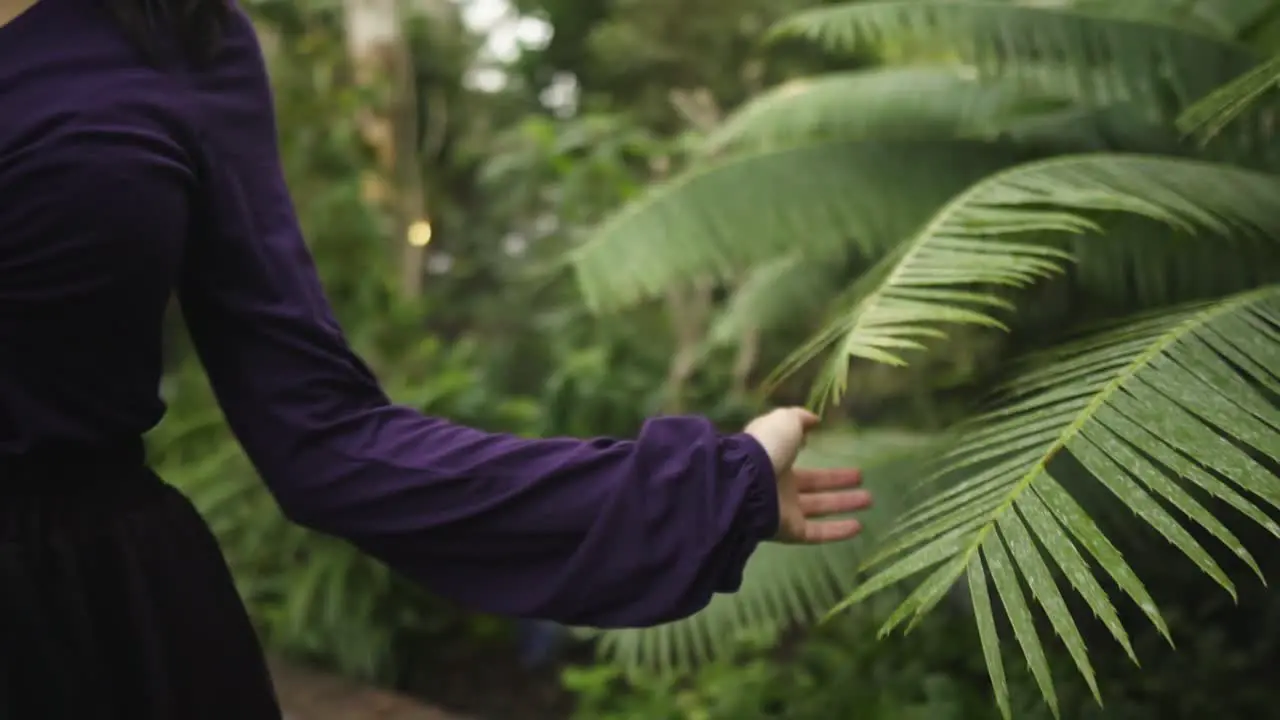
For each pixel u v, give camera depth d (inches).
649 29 160.9
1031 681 62.5
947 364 78.0
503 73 197.3
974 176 62.2
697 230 63.5
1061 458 55.3
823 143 64.6
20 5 28.4
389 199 148.7
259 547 101.9
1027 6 58.6
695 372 121.3
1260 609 65.8
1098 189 44.6
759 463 29.5
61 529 28.8
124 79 27.9
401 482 29.3
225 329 30.5
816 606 55.9
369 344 117.5
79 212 26.5
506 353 156.9
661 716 77.9
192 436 110.0
